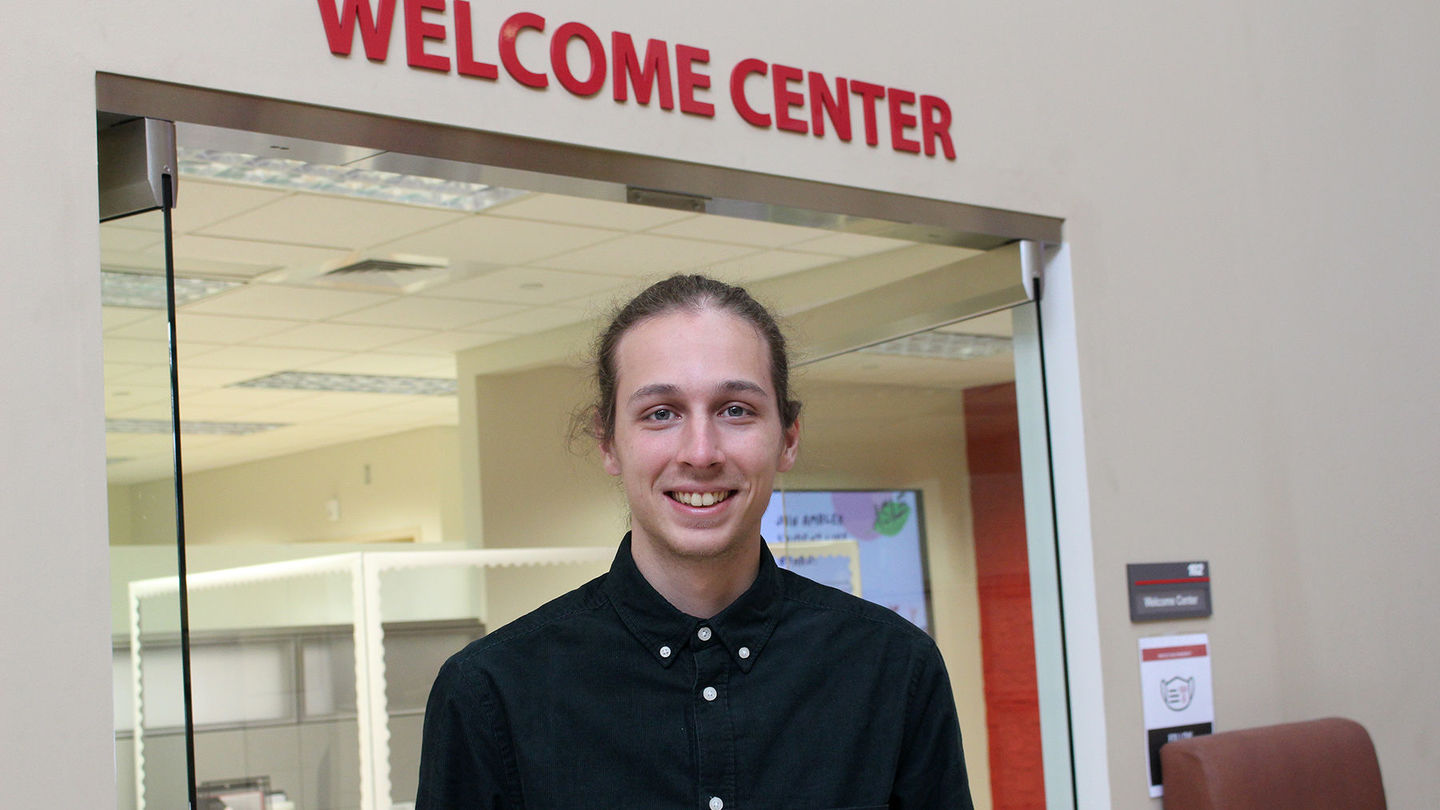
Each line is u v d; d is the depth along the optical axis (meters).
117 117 2.01
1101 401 3.18
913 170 2.94
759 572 1.51
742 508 1.41
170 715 1.96
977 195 3.04
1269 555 3.48
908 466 3.41
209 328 7.27
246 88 2.09
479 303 7.06
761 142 2.70
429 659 4.26
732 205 2.72
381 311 7.12
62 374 1.89
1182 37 3.51
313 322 7.31
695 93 2.62
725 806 1.43
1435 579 3.89
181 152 4.27
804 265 6.09
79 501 1.89
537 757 1.43
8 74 1.89
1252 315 3.54
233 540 13.81
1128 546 3.19
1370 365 3.82
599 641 1.48
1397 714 3.72
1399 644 3.76
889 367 3.43
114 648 1.92
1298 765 3.22
